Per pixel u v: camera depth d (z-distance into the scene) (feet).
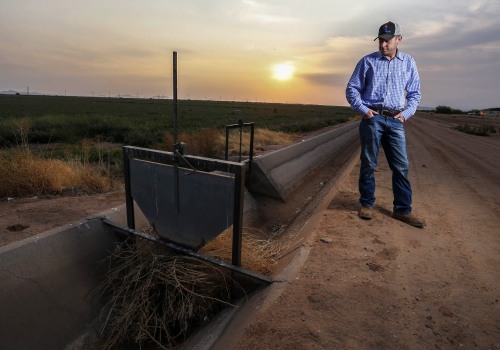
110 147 52.26
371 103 14.84
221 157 43.14
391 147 15.46
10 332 9.75
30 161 23.44
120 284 12.79
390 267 11.74
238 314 10.27
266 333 8.19
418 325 8.65
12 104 256.73
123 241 14.19
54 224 16.56
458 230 15.81
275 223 20.07
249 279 11.37
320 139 43.88
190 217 12.25
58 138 66.64
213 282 11.85
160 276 11.69
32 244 11.69
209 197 11.57
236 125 16.85
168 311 11.13
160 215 13.15
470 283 10.90
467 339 8.20
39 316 10.58
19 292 10.52
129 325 11.03
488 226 16.57
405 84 14.62
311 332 8.16
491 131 116.37
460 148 58.29
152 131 74.43
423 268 11.82
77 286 12.05
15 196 21.74
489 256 13.04
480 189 25.26
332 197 20.92
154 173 12.89
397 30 13.76
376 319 8.80
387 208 18.11
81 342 11.02
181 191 12.22
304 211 22.11
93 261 13.09
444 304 9.66
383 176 27.40
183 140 43.96
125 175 13.89
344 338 8.02
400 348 7.79
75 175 24.77
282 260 13.56
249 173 20.04
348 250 12.93
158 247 13.32
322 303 9.39
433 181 27.58
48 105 265.34
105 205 19.88
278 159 24.98
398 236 14.49
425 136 83.61
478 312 9.34
